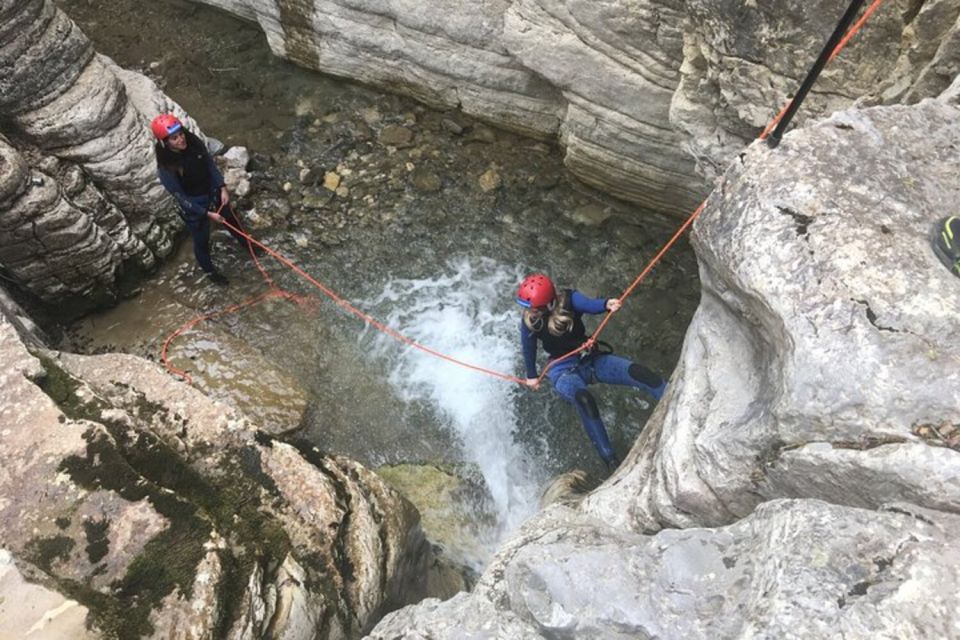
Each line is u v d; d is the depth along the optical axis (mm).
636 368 4688
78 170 5480
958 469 2139
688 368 3330
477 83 6488
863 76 3861
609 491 3770
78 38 5438
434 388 5586
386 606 3479
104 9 8180
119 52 7797
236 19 7984
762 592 2041
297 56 7383
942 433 2213
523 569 2484
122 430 3189
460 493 5102
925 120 2883
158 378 3551
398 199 6520
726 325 3170
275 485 3285
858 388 2318
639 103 5391
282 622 2850
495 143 6789
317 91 7352
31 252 5262
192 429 3375
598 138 5891
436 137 6891
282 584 2943
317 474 3352
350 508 3410
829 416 2352
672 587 2242
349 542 3311
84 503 2869
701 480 2934
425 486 5113
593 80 5469
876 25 3670
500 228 6324
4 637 2514
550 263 6129
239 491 3232
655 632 2154
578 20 5188
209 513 3072
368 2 6383
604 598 2281
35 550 2754
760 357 2906
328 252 6262
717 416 2941
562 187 6496
